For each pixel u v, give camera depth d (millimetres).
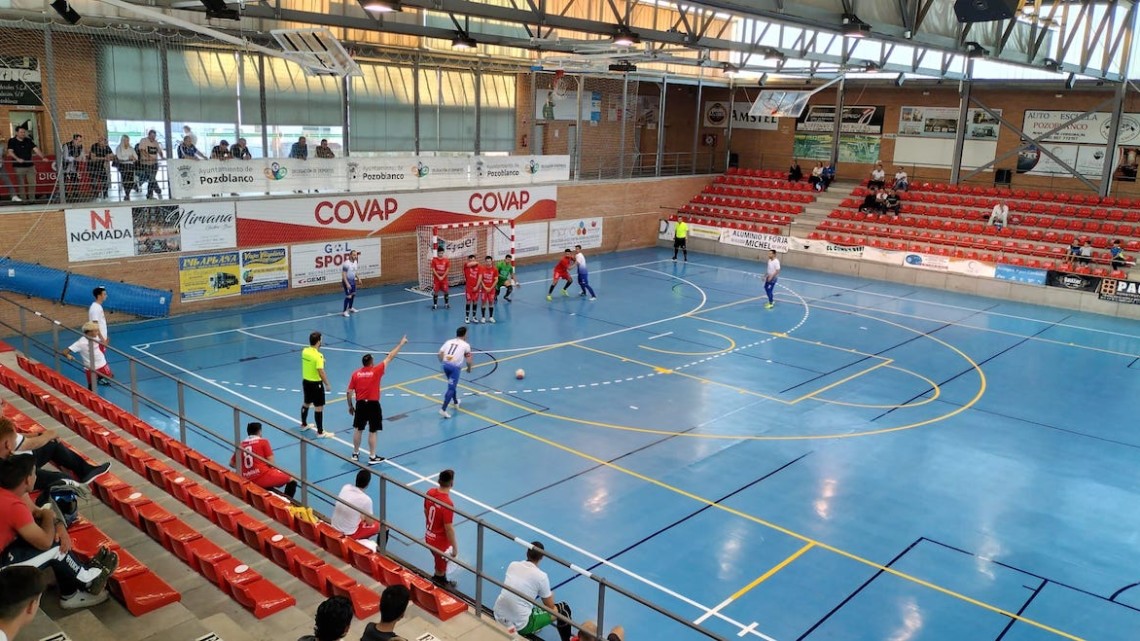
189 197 23016
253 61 27500
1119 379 20250
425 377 18516
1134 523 12867
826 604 10375
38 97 22875
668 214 38812
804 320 25094
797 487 13688
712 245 36656
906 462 14875
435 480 13453
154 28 23078
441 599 8109
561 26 18375
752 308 26422
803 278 31875
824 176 38000
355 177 26531
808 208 37344
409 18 29438
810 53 27812
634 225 37094
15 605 4047
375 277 27703
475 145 32875
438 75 33125
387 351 20312
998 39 23406
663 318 24688
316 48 19312
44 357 18734
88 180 22078
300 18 19406
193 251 23203
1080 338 24062
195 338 20828
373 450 14039
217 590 7809
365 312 24203
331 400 16891
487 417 16328
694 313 25453
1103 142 33188
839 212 35938
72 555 6645
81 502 9500
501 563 11109
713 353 21250
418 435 15289
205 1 17172
